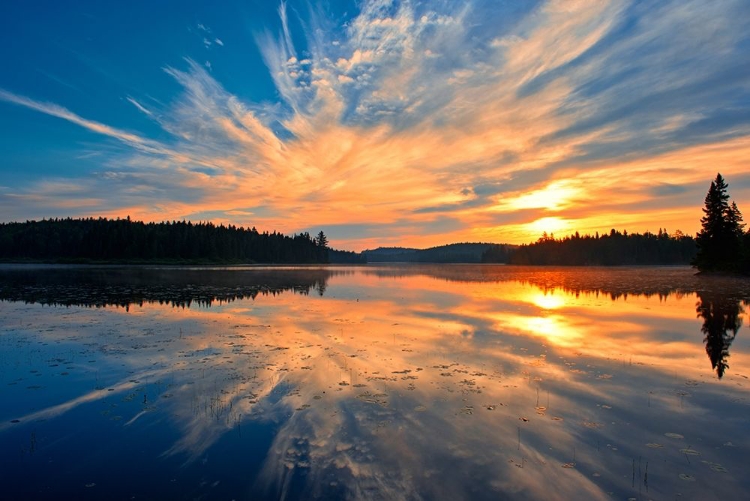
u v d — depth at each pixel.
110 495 6.41
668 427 8.76
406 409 9.60
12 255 107.19
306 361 13.48
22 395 10.62
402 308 26.03
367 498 6.30
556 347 15.56
